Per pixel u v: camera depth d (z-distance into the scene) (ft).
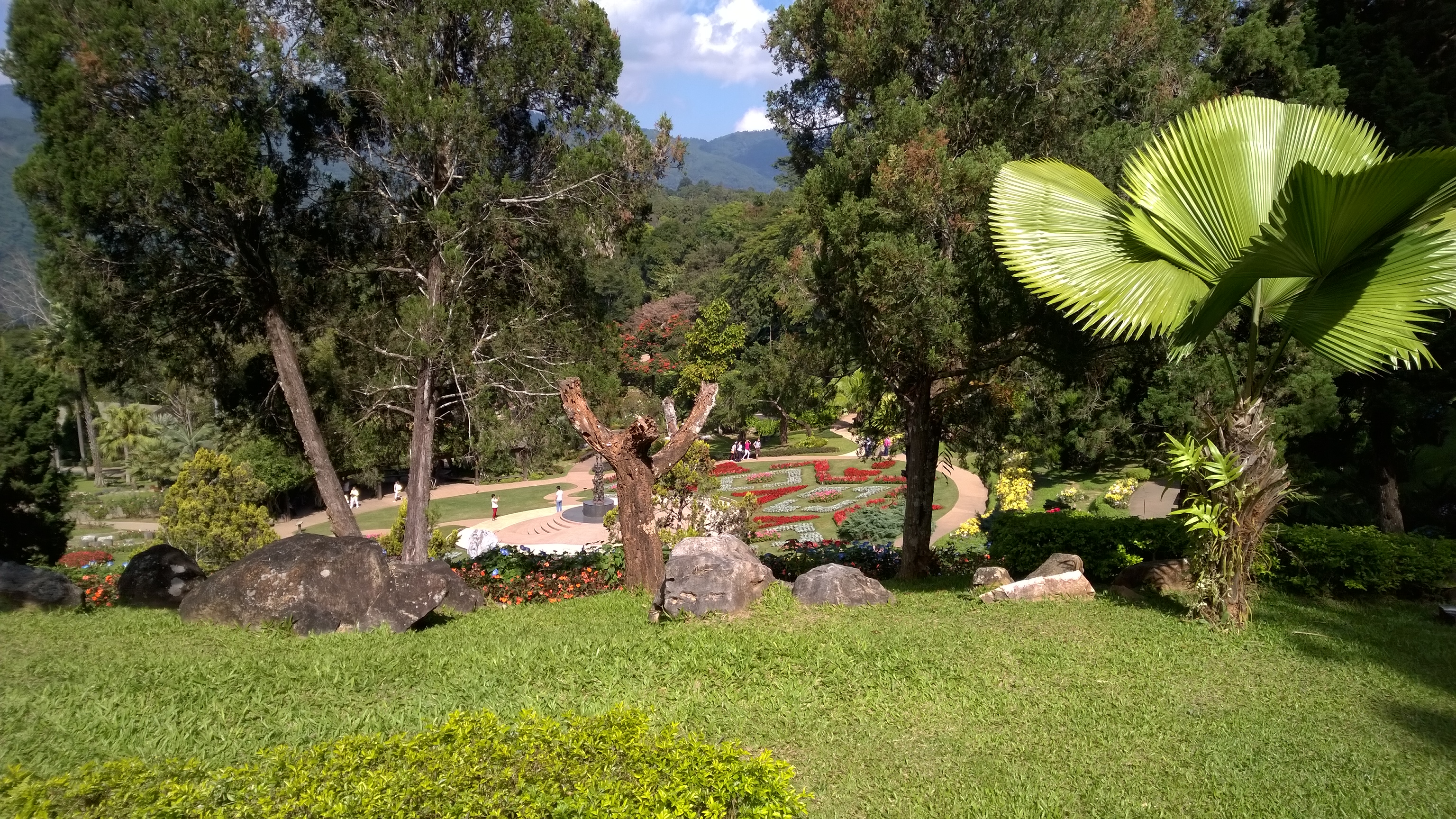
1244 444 23.09
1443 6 44.83
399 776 11.32
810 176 34.35
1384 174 17.89
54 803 10.93
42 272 35.83
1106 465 96.84
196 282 38.60
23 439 46.78
